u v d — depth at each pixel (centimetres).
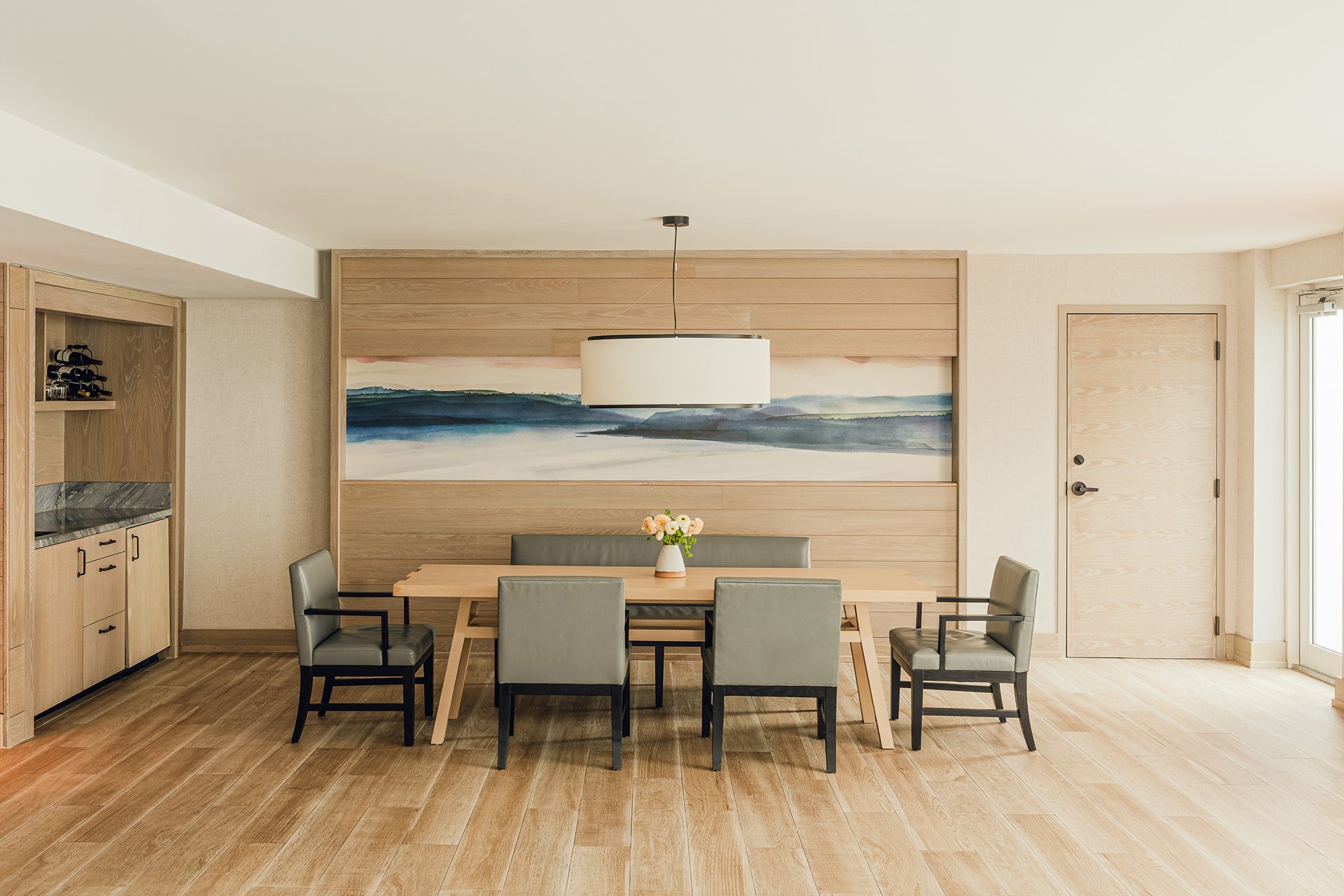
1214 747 418
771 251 554
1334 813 347
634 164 361
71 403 497
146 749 407
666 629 483
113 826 330
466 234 508
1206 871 302
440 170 370
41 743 415
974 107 292
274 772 381
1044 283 568
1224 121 307
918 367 573
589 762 395
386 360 570
